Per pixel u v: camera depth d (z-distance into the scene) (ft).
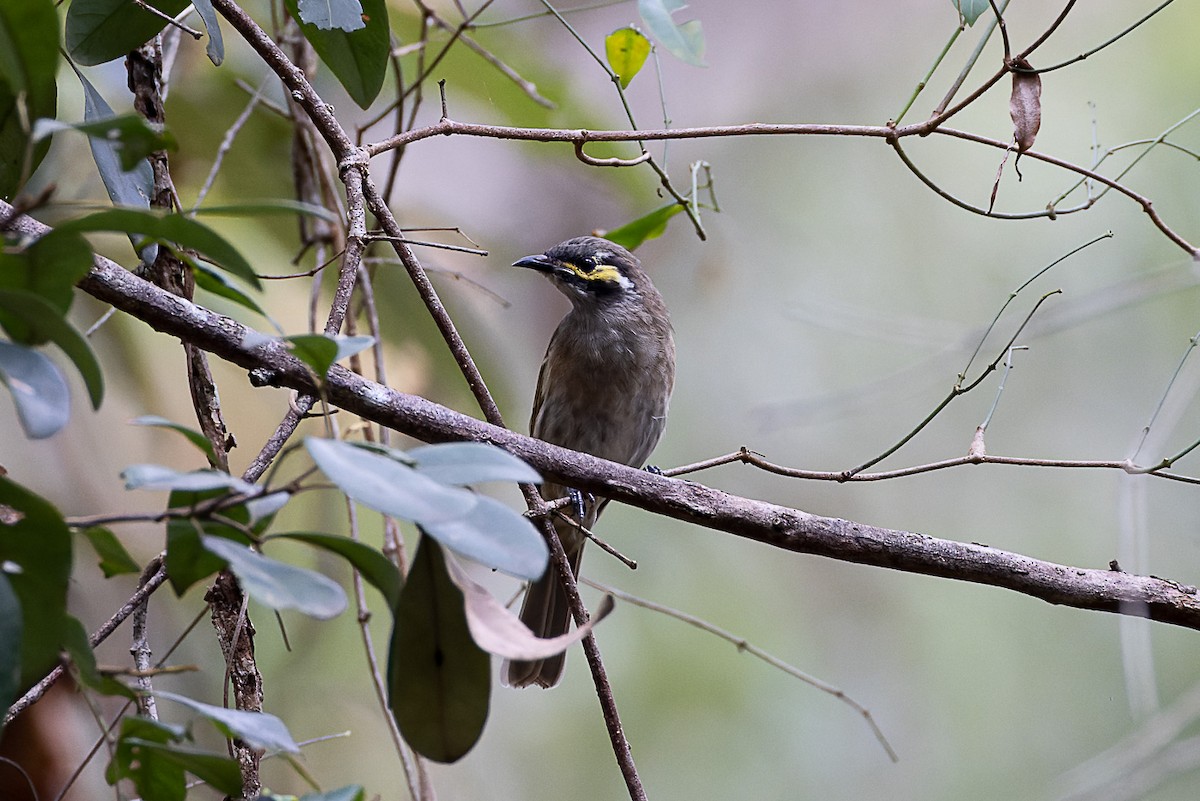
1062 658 46.16
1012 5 49.98
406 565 25.48
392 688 12.90
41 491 29.53
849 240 50.67
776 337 49.85
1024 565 22.03
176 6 20.81
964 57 51.39
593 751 41.98
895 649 45.98
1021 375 48.24
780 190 51.62
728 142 52.37
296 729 34.40
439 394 33.53
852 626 46.14
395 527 25.59
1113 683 45.34
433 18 27.61
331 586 11.64
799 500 48.62
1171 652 43.55
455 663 12.76
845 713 44.60
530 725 42.24
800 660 45.06
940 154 50.67
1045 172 48.11
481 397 21.91
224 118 31.32
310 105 21.59
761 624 44.98
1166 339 47.11
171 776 13.98
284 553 31.94
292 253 32.55
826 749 43.78
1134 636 29.19
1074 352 47.93
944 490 48.11
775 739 43.50
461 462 11.91
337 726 34.83
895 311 49.39
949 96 22.66
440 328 21.85
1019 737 44.91
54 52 11.91
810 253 50.67
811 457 49.14
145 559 30.27
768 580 46.06
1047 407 47.85
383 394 21.22
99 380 11.42
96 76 28.58
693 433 48.93
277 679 34.30
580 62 50.08
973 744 44.78
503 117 35.06
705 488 22.25
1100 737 44.55
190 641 30.60
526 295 47.50
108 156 19.80
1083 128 47.78
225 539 11.88
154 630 30.01
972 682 45.85
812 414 43.57
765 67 53.26
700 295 50.14
